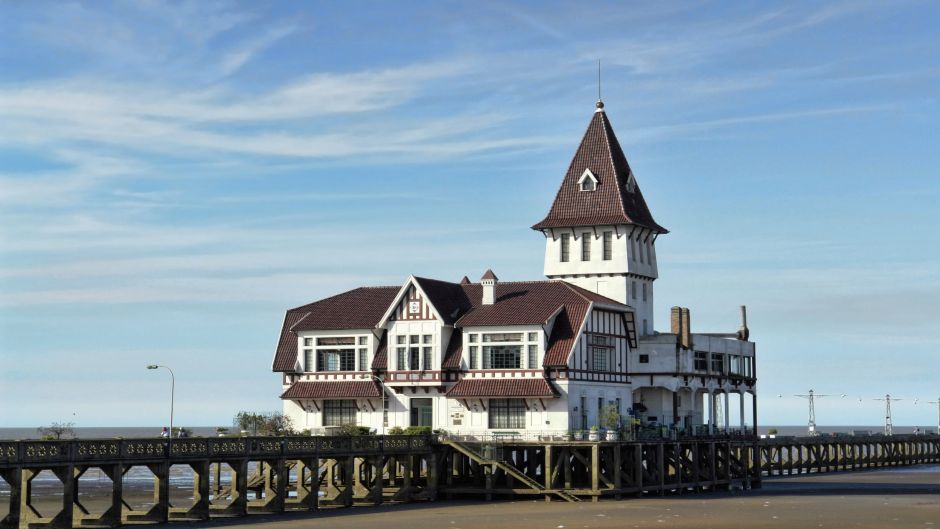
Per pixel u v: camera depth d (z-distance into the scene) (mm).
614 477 84000
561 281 94625
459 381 89375
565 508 76562
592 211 102438
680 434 93438
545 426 87188
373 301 94688
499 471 85938
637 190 106188
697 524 67375
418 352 90375
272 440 73500
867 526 66750
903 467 151500
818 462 134750
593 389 90250
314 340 93438
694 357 98438
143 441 65625
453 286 95250
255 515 72688
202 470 69000
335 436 77688
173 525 66438
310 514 73312
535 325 87688
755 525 67000
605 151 104500
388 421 91500
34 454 59250
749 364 109750
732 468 103250
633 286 102312
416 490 83562
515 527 65812
